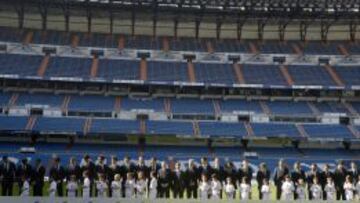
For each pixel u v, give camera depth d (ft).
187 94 188.24
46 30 203.51
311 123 175.22
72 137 163.84
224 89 189.26
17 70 176.55
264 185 80.38
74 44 196.54
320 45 211.41
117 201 69.15
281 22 208.54
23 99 172.55
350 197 78.18
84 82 181.37
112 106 174.91
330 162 153.89
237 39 212.64
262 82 186.70
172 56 199.41
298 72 196.03
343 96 191.11
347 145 170.81
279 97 189.98
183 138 168.14
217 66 197.57
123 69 188.03
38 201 68.39
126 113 171.73
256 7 193.26
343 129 171.63
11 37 193.88
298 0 189.06
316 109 181.88
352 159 157.69
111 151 155.53
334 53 205.77
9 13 202.18
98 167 78.07
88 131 159.53
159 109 175.42
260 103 185.68
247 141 169.27
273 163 152.15
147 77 183.52
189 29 213.25
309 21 206.39
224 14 198.18
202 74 190.08
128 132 161.27
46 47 192.65
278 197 79.92
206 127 168.76
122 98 182.29
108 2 189.78
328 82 188.44
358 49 208.33
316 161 154.51
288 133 167.32
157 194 78.28
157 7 192.75
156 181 78.13
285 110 180.24
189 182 79.25
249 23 211.20
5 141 158.51
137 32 211.20
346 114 177.78
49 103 171.94
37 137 162.09
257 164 150.82
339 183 80.02
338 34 214.48
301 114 177.37
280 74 193.98
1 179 79.46
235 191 80.59
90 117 168.96
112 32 209.05
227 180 78.13
